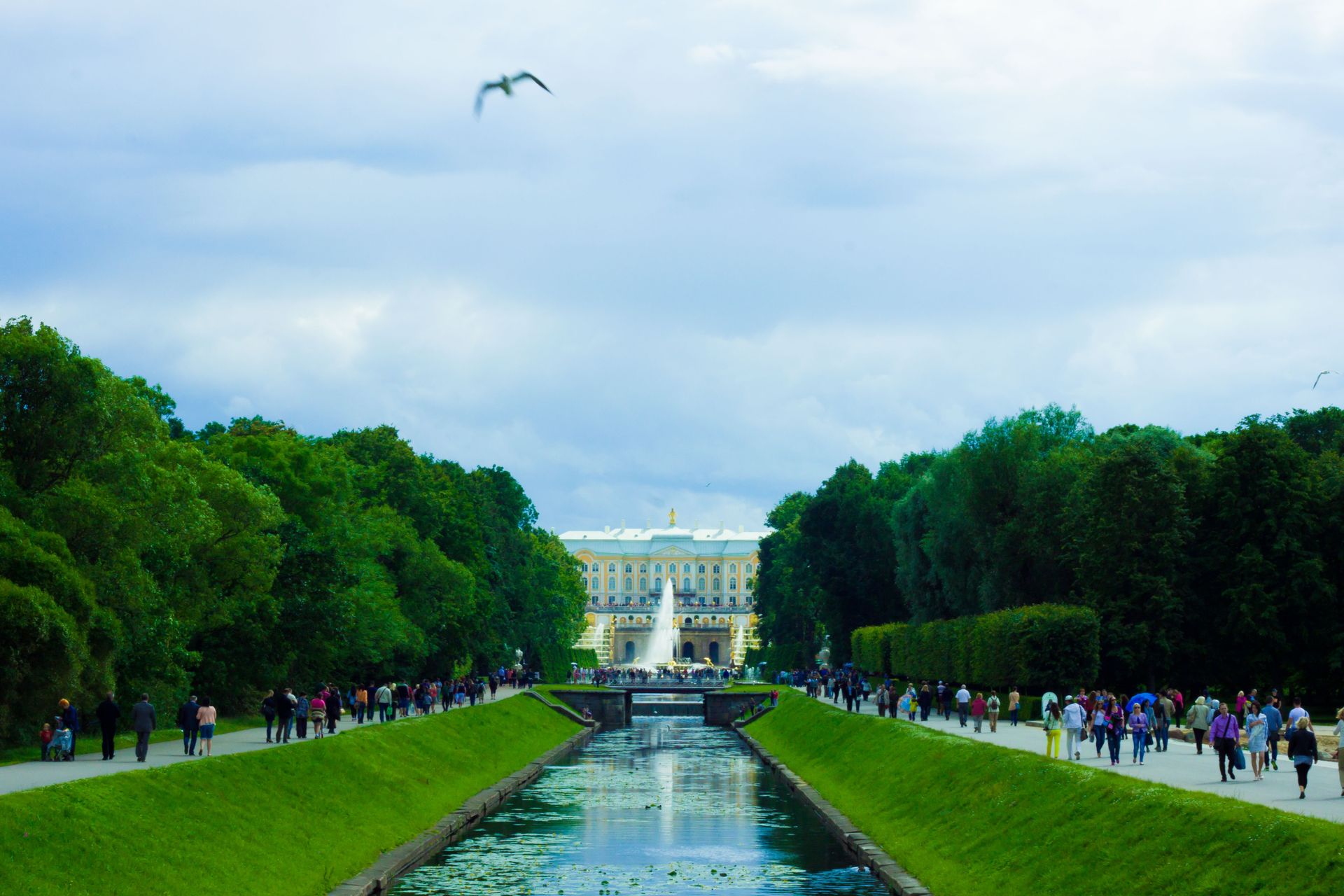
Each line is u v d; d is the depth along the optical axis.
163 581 82.12
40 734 64.75
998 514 132.50
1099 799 51.66
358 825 64.62
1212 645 110.44
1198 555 112.19
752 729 148.12
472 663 164.88
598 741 146.38
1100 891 44.31
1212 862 41.03
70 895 42.03
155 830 49.69
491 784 91.62
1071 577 126.31
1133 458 111.75
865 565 174.12
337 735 82.38
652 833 71.88
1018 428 133.62
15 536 65.69
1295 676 111.00
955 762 71.00
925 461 190.50
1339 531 108.50
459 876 58.75
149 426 80.00
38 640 62.66
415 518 143.75
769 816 78.69
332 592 102.94
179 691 85.38
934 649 130.50
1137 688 111.81
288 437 138.12
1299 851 38.22
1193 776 58.31
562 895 54.69
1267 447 109.69
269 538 92.94
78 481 72.12
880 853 61.19
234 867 50.75
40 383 72.12
